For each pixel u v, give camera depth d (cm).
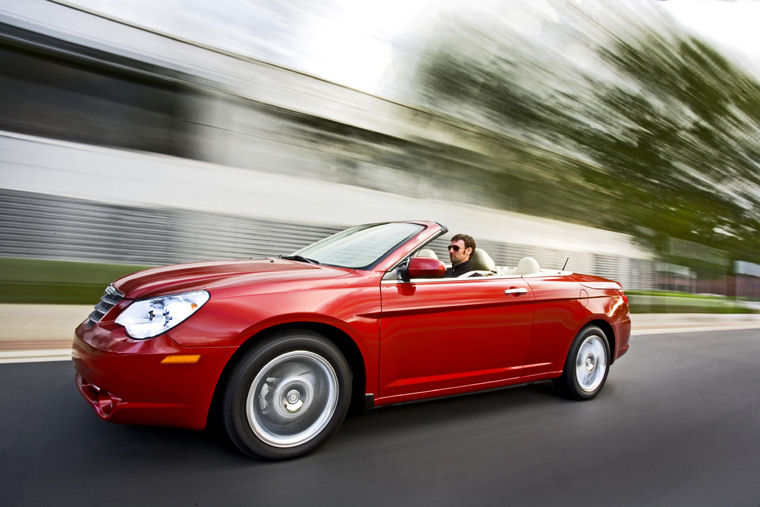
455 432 292
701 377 494
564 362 360
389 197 953
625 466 264
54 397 296
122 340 208
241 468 225
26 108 631
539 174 1270
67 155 639
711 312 1273
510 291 318
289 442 237
